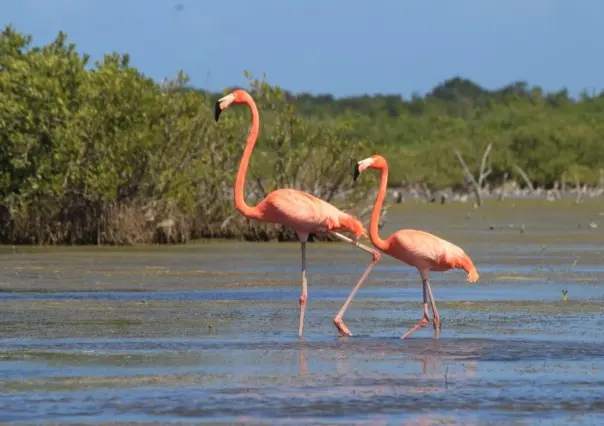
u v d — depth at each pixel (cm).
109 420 3347
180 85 10375
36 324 5131
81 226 9719
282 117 10500
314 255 8719
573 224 12344
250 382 3847
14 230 9756
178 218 9888
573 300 6044
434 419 3375
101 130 9819
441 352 4428
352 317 5419
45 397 3625
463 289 6588
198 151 10306
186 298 6119
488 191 19538
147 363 4191
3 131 9806
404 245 4806
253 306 5803
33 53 10156
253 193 10631
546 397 3644
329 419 3366
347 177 10375
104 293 6319
